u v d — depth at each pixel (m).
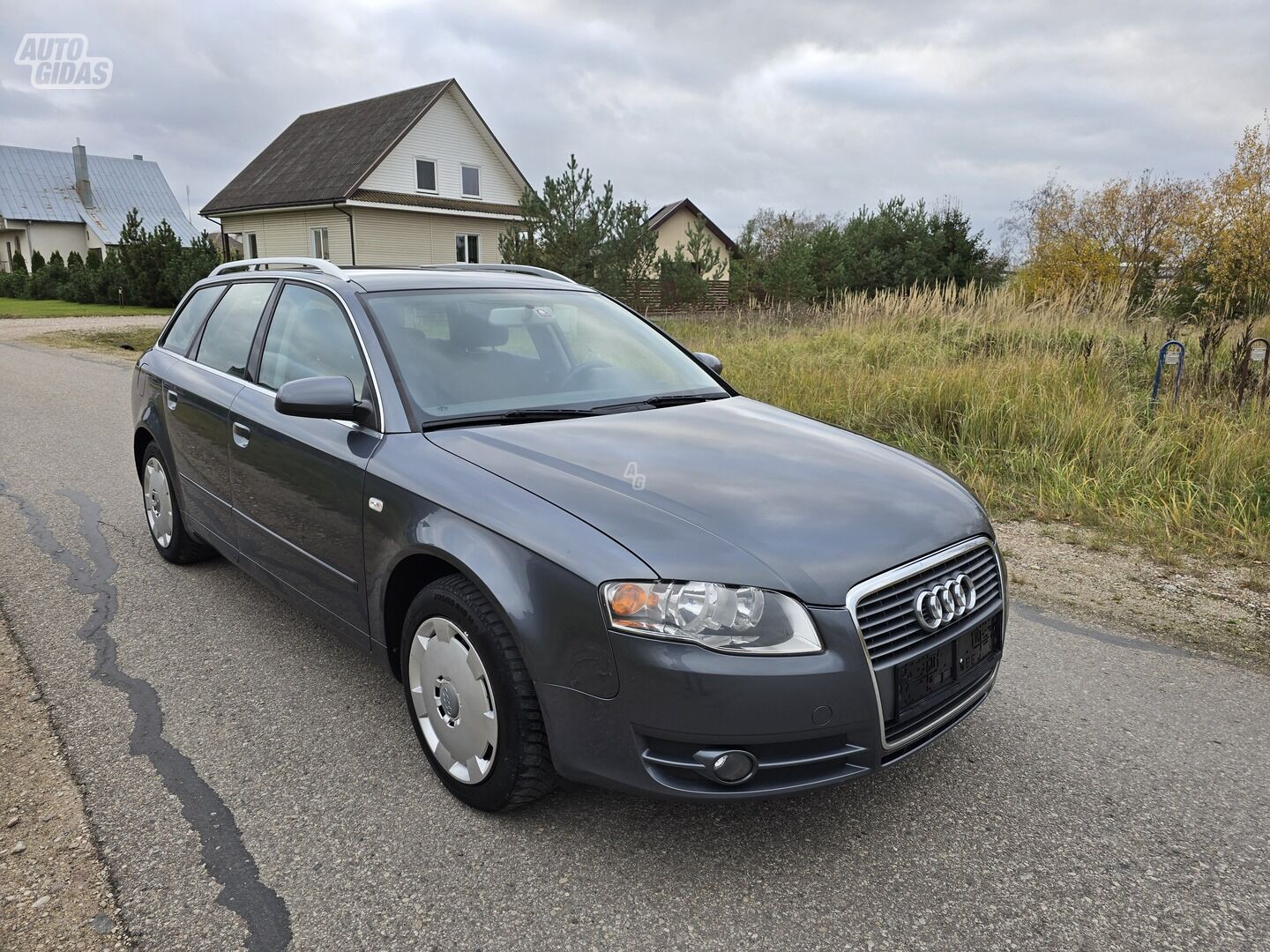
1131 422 6.79
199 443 4.03
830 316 13.95
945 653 2.45
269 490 3.44
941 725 2.47
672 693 2.12
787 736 2.14
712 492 2.50
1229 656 3.78
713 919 2.18
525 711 2.37
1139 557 5.05
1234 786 2.78
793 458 2.85
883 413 8.03
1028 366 8.26
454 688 2.58
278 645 3.73
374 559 2.84
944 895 2.27
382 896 2.25
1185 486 5.88
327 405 2.88
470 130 32.00
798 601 2.18
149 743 2.96
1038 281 26.73
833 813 2.63
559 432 2.95
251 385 3.75
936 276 28.19
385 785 2.74
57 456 7.34
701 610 2.13
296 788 2.71
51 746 2.93
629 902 2.24
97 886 2.26
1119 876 2.35
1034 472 6.58
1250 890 2.30
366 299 3.34
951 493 2.81
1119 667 3.66
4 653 3.63
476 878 2.32
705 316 17.91
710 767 2.14
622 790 2.24
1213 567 4.88
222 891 2.25
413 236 30.55
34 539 5.12
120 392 11.33
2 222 52.81
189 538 4.52
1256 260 18.83
